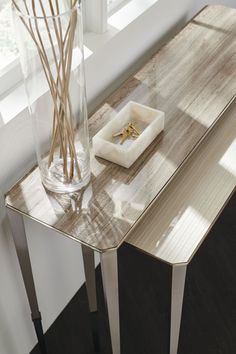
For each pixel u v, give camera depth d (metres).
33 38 0.91
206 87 1.40
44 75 0.96
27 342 1.53
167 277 1.71
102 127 1.29
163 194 1.22
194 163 1.29
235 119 1.41
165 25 1.66
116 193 1.13
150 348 1.54
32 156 1.26
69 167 1.09
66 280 1.61
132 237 1.13
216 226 1.84
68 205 1.11
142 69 1.47
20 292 1.41
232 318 1.60
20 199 1.12
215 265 1.73
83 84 1.01
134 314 1.62
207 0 1.88
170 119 1.30
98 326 1.49
